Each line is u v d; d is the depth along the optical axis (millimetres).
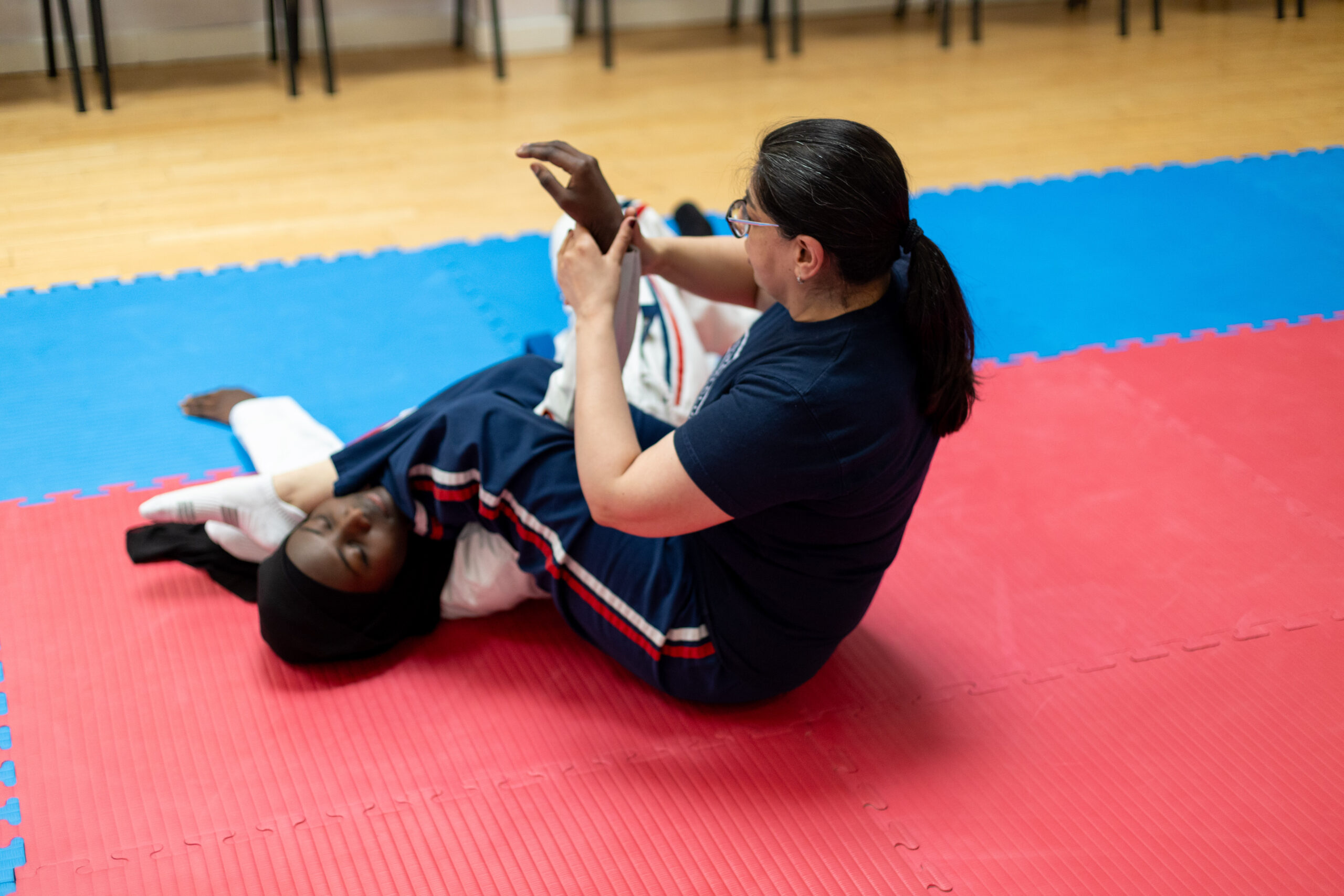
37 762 1610
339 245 3117
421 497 1735
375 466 1728
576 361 1507
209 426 2373
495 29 4375
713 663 1637
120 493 2158
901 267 1438
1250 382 2598
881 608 1951
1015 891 1478
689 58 4812
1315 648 1871
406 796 1586
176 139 3768
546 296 2902
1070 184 3631
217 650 1814
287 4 4070
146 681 1751
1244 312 2912
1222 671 1827
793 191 1275
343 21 4652
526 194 3467
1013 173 3713
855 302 1349
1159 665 1838
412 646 1840
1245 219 3422
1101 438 2396
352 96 4219
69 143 3693
